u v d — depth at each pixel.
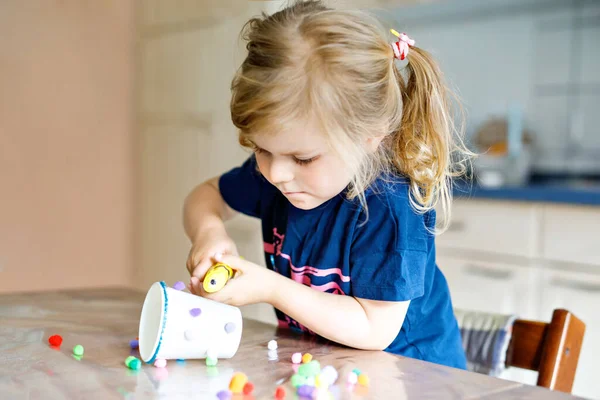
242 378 0.63
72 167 2.59
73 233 2.61
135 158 2.75
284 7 0.98
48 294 1.11
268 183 1.08
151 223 2.69
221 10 2.35
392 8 2.50
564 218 1.83
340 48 0.80
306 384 0.64
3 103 2.39
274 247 1.04
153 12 2.63
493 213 1.97
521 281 1.91
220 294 0.82
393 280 0.83
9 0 2.39
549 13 2.45
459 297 2.04
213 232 0.97
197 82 2.47
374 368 0.73
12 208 2.44
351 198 0.90
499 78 2.58
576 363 1.02
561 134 2.47
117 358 0.74
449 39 2.68
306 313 0.83
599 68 2.37
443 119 0.95
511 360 1.07
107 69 2.67
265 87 0.78
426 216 0.92
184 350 0.72
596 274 1.77
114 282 2.73
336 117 0.79
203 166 2.47
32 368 0.69
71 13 2.55
